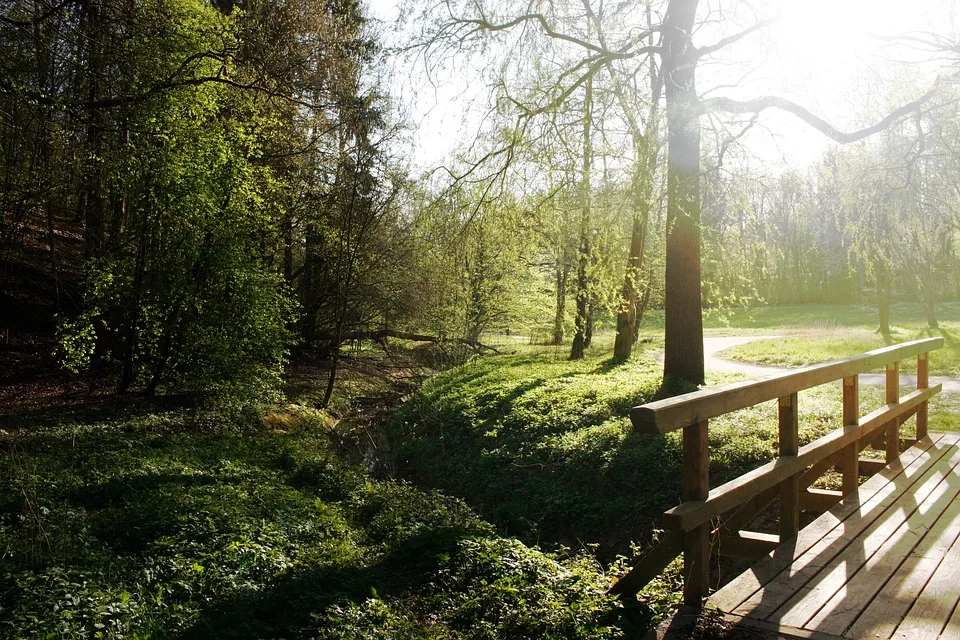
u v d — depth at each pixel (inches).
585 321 1006.4
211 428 616.1
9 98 508.4
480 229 586.6
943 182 607.8
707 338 1513.3
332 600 245.8
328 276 1097.4
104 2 555.5
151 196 645.9
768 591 158.9
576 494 431.8
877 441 333.7
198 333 688.4
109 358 742.5
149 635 202.7
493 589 231.3
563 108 553.3
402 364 1336.1
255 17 725.9
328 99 855.1
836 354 919.0
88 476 404.8
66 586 233.1
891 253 724.7
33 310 847.7
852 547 186.2
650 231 638.5
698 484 159.0
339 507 422.6
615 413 583.5
